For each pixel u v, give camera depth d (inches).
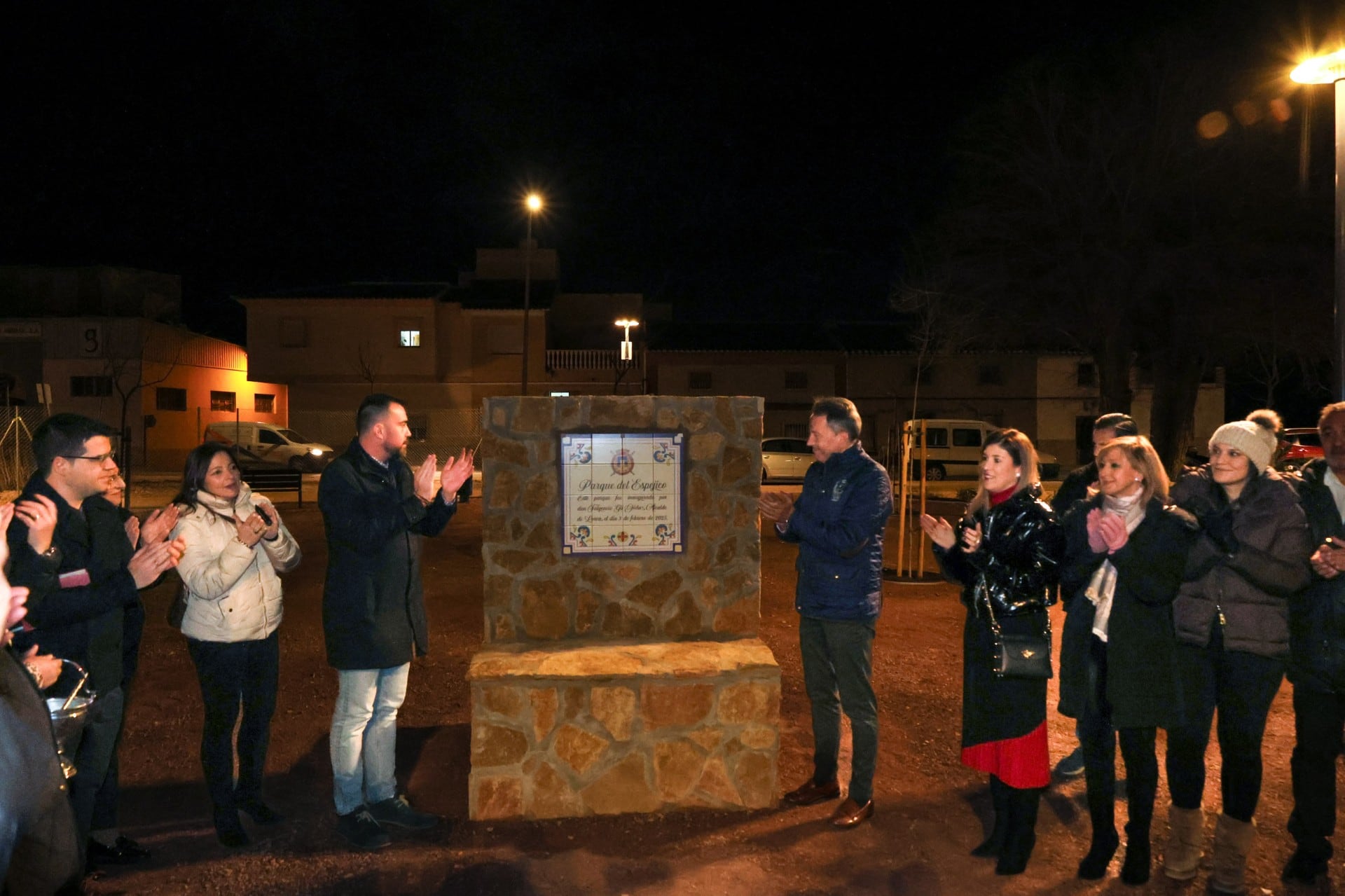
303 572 418.9
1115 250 813.2
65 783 82.8
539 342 1440.7
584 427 175.6
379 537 150.7
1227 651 141.0
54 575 127.7
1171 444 893.2
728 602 179.0
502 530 175.0
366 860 148.9
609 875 143.5
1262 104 760.3
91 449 133.9
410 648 159.9
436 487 162.9
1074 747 200.1
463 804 171.3
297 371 1417.3
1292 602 146.2
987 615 144.3
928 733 207.8
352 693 156.3
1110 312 826.8
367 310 1419.8
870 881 142.6
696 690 164.7
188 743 203.6
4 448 694.5
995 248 869.2
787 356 1480.1
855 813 160.9
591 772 163.0
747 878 142.7
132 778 184.4
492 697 160.9
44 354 1251.8
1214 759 192.5
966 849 153.8
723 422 178.5
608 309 1603.1
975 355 1456.7
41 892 80.1
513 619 175.6
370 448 159.5
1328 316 757.3
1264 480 142.7
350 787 156.1
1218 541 140.6
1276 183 765.3
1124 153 818.2
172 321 1466.5
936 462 986.7
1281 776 182.5
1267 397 1238.3
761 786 166.9
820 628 168.9
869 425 1476.4
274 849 153.6
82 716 107.0
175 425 1331.2
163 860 149.8
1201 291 808.3
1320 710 142.8
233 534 153.4
